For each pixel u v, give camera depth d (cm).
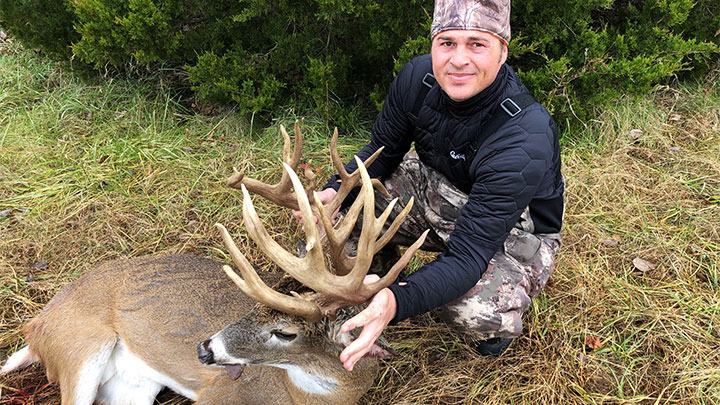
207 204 247
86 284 175
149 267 178
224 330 130
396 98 169
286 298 120
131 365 176
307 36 281
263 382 155
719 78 322
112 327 171
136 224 236
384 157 178
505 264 165
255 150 276
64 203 241
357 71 303
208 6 280
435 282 136
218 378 161
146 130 286
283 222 239
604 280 210
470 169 152
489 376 178
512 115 145
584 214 239
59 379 169
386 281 124
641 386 174
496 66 141
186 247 228
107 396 180
